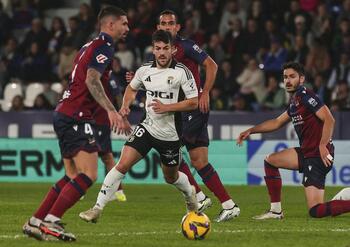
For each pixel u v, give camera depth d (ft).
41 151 145.79
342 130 146.41
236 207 85.46
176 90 74.64
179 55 88.02
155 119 74.49
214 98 160.25
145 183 143.02
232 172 143.33
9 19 194.08
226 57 169.58
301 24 168.25
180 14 176.24
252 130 89.97
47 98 169.89
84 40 174.91
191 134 87.35
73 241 67.77
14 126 157.28
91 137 69.41
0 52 190.60
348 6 171.12
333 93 160.66
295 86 86.94
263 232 75.31
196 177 139.74
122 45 170.09
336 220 86.12
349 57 163.84
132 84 76.64
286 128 146.72
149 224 82.12
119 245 66.33
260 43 169.27
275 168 87.71
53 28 184.65
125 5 185.57
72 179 68.39
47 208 69.77
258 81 163.84
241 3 185.16
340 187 136.26
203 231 69.51
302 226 80.48
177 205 103.86
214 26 177.27
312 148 85.97
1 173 147.54
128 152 74.74
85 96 69.67
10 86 175.73
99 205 74.02
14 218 86.48
